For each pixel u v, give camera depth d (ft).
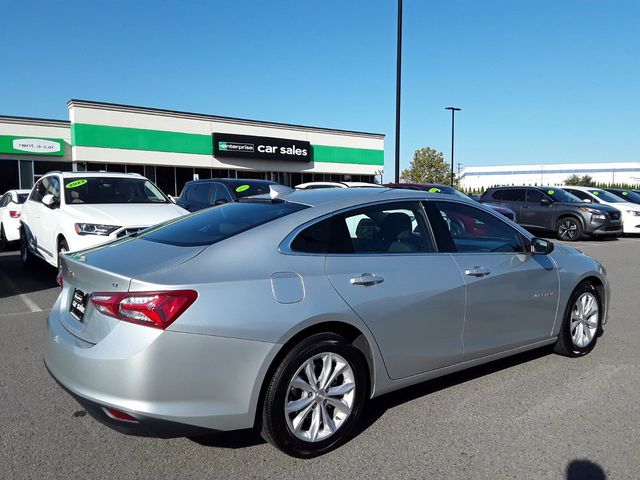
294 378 10.04
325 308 10.25
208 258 10.03
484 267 13.11
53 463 10.15
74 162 87.20
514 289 13.74
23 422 11.81
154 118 94.17
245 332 9.45
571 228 52.95
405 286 11.55
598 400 13.14
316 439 10.39
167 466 10.09
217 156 102.06
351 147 125.29
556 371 15.07
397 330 11.39
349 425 10.85
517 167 321.73
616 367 15.42
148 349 8.93
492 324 13.33
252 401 9.59
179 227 12.52
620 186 257.75
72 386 9.59
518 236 14.53
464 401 13.05
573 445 10.93
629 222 55.83
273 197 13.12
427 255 12.39
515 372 14.99
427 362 12.08
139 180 30.12
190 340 9.11
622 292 26.50
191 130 98.78
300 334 10.21
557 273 15.02
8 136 81.41
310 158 117.50
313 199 12.16
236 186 39.27
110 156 89.61
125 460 10.28
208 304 9.31
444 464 10.21
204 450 10.68
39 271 31.81
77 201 26.91
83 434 11.29
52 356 10.41
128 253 10.98
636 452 10.66
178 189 99.04
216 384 9.31
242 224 11.27
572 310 15.74
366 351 11.16
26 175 84.02
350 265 11.06
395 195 12.70
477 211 13.99
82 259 11.06
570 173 310.65
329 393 10.54
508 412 12.45
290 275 10.25
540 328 14.76
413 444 10.97
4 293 25.27
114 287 9.55
